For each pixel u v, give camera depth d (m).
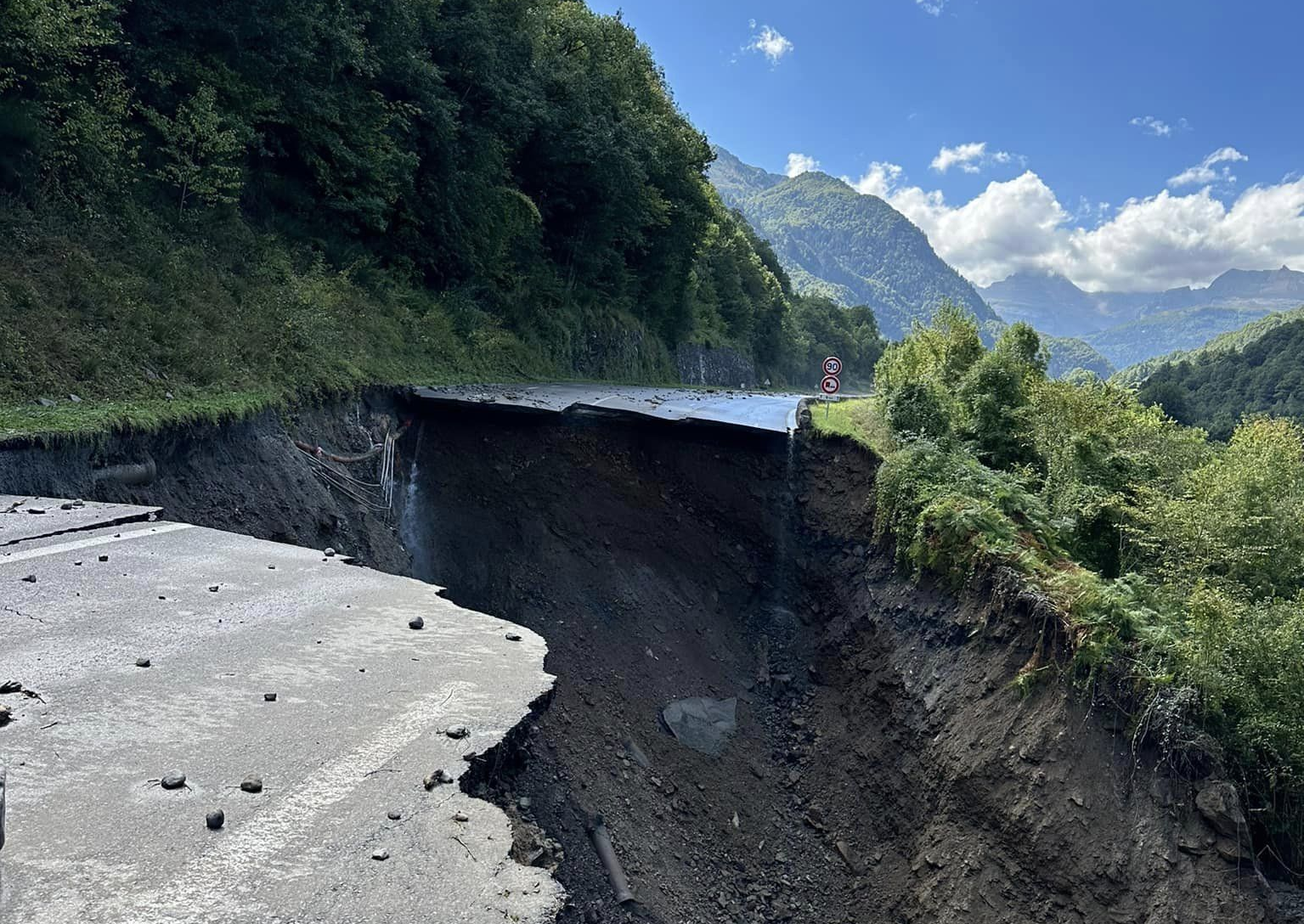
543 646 5.46
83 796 3.18
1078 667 10.05
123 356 10.58
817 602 16.23
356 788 3.50
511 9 27.83
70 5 12.09
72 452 7.93
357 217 21.06
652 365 44.25
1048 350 21.69
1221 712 9.04
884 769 12.47
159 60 14.98
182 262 13.56
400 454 15.25
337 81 19.80
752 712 14.67
